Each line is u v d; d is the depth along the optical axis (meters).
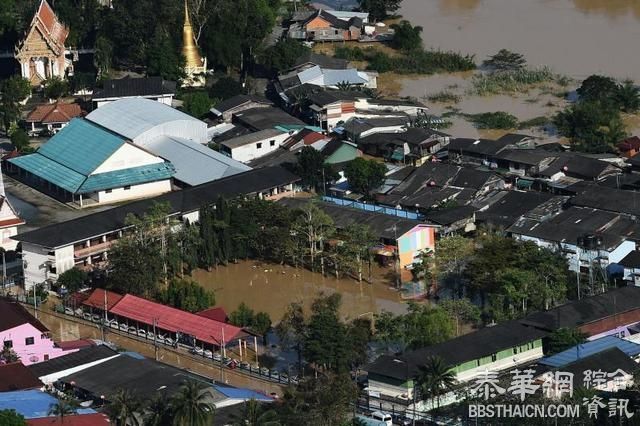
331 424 169.00
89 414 170.62
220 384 182.75
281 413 168.00
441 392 178.38
